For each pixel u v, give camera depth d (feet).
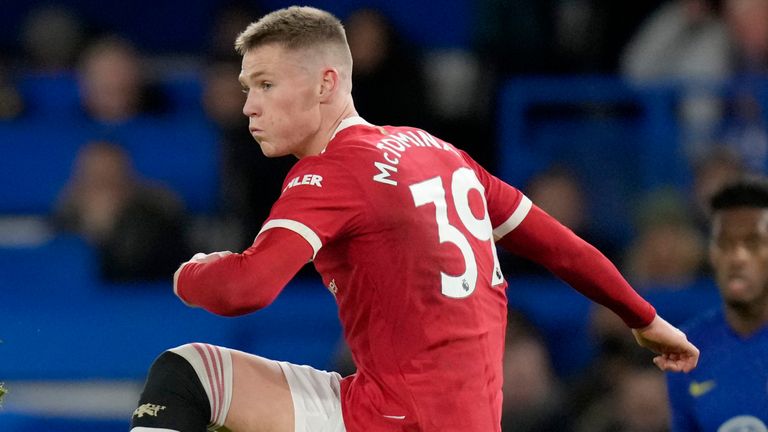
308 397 42.68
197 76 118.52
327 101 42.27
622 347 82.58
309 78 41.78
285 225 39.34
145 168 111.55
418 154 42.04
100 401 91.81
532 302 94.02
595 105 106.93
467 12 130.21
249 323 93.40
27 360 93.04
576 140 106.01
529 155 105.60
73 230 100.32
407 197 40.60
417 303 40.45
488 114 105.40
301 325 93.66
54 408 90.12
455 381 40.55
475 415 40.68
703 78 109.50
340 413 42.19
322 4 130.52
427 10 131.13
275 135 41.88
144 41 136.87
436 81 104.47
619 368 82.07
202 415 41.73
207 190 111.24
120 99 113.60
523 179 105.09
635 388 80.89
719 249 56.85
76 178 102.94
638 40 113.09
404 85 99.45
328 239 39.78
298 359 93.15
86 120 114.73
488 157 105.19
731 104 106.63
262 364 43.06
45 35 122.31
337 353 85.25
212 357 42.27
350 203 39.93
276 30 41.78
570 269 45.06
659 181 104.68
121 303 93.71
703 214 99.35
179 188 111.45
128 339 93.20
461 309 41.01
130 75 113.70
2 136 113.29
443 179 42.06
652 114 106.32
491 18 111.45
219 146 105.81
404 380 40.50
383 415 40.70
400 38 100.32
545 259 45.14
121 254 96.43
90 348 93.25
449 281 40.88
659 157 105.19
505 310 43.45
